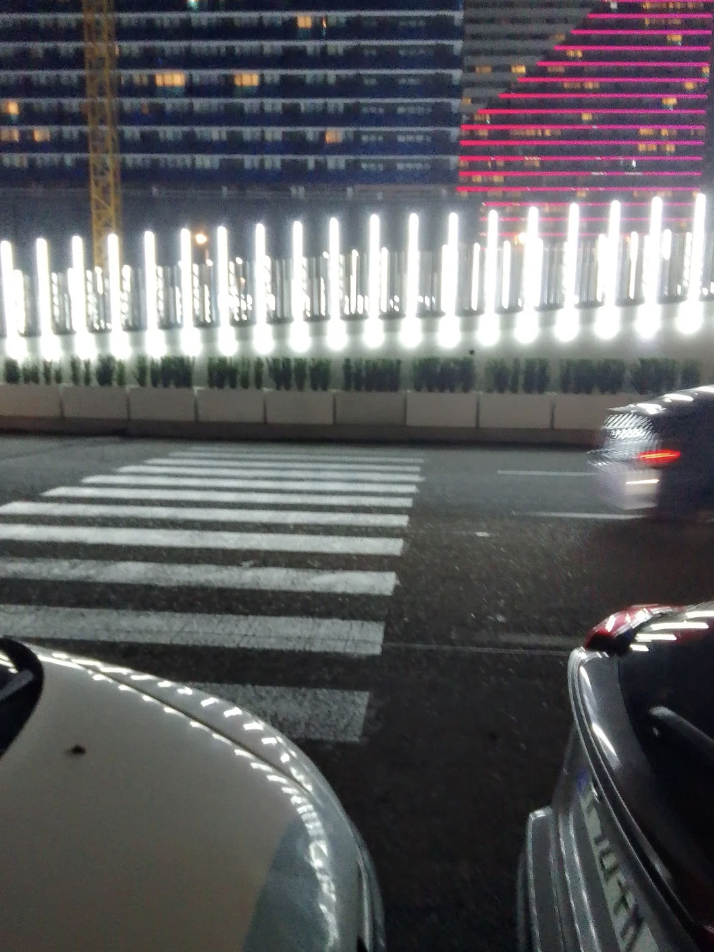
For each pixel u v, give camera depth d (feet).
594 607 19.69
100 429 61.52
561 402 57.00
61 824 5.75
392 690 14.85
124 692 7.83
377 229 76.18
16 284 75.77
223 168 216.54
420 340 69.87
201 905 5.24
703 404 27.37
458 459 47.83
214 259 82.89
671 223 97.91
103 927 4.94
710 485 26.78
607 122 244.63
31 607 19.56
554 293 74.38
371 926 6.22
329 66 213.87
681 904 4.45
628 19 242.99
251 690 14.82
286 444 56.03
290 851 6.09
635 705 6.06
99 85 212.02
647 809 5.04
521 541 26.32
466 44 242.99
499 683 15.17
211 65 213.05
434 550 25.20
